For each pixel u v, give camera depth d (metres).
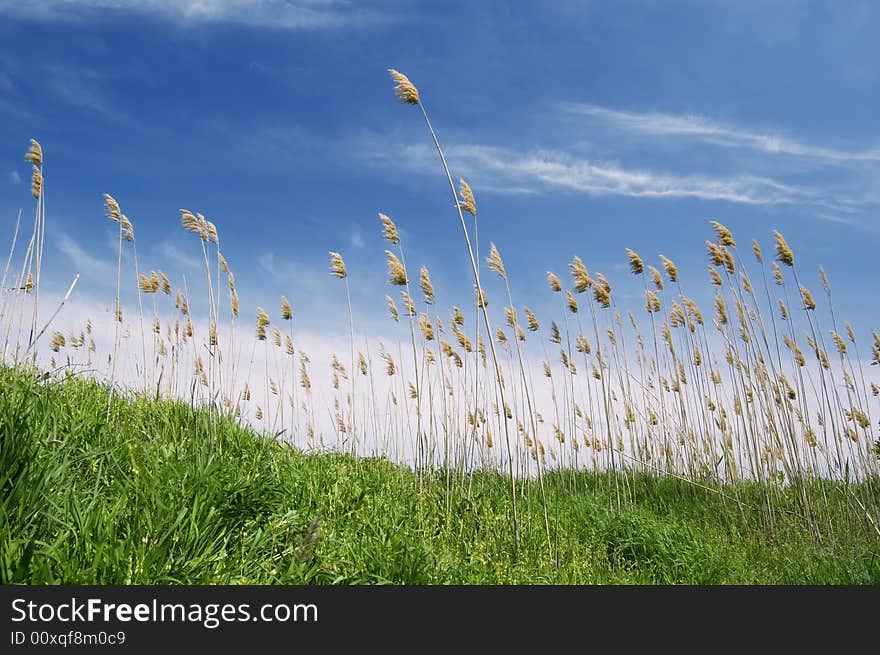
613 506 10.41
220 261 9.16
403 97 7.21
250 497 5.34
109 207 8.23
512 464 6.89
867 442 11.18
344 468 7.68
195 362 9.20
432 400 8.90
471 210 7.47
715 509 10.95
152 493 4.59
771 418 10.66
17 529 3.77
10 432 4.24
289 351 11.01
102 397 7.17
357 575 4.86
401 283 8.72
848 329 11.69
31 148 6.85
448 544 6.44
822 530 9.72
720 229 10.98
